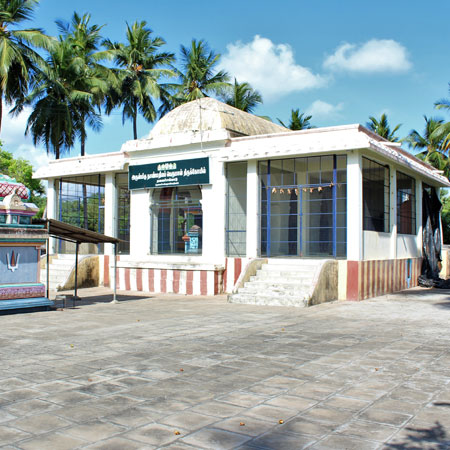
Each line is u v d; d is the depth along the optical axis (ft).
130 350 23.45
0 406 15.60
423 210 63.87
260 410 15.26
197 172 52.06
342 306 39.88
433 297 46.73
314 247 47.75
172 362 21.12
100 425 14.02
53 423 14.17
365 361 21.39
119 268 56.24
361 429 13.80
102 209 61.52
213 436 13.28
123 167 57.47
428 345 24.71
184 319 33.40
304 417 14.70
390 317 34.17
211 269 49.21
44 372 19.53
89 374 19.25
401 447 12.66
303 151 44.55
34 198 132.36
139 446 12.63
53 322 32.14
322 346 24.45
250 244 49.06
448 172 135.44
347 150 43.88
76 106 94.48
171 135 53.78
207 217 51.96
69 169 61.67
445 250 74.90
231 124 54.19
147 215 56.65
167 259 54.80
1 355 22.41
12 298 36.29
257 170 49.01
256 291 43.09
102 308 39.83
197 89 114.93
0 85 73.00
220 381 18.33
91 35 104.22
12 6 75.15
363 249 44.86
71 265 57.21
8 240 36.22
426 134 141.90
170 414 14.89
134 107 109.91
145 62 110.63
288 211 48.75
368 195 46.91
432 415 14.88
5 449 12.42
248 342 25.40
